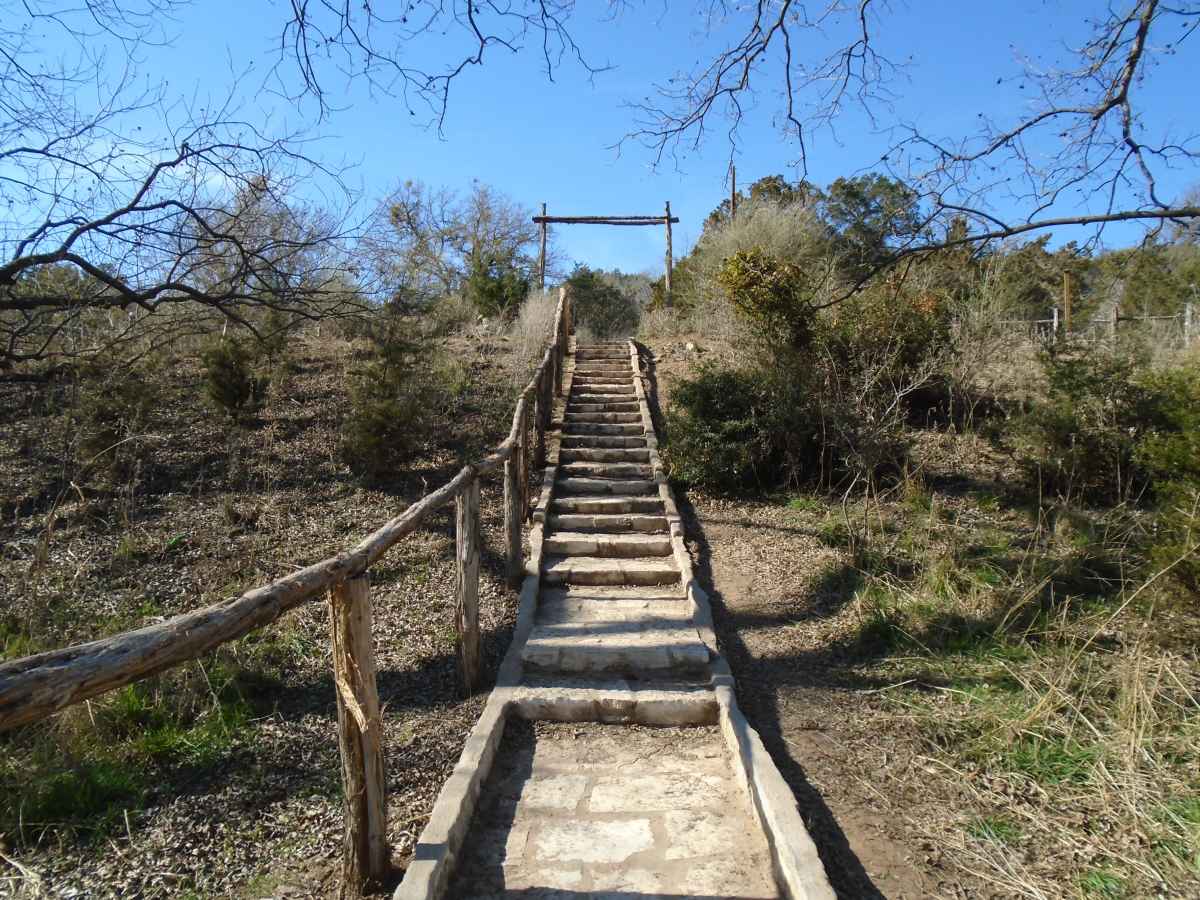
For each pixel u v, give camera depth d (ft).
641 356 48.44
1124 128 13.51
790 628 18.45
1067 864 9.95
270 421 31.91
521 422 24.25
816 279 32.30
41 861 10.77
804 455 28.45
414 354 30.07
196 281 21.93
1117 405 25.48
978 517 24.45
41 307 18.26
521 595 19.90
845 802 11.50
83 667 5.50
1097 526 21.58
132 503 23.85
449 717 14.56
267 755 13.34
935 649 16.61
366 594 9.71
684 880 10.20
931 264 34.91
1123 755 11.68
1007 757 12.34
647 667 16.51
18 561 20.21
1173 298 36.76
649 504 26.53
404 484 27.22
